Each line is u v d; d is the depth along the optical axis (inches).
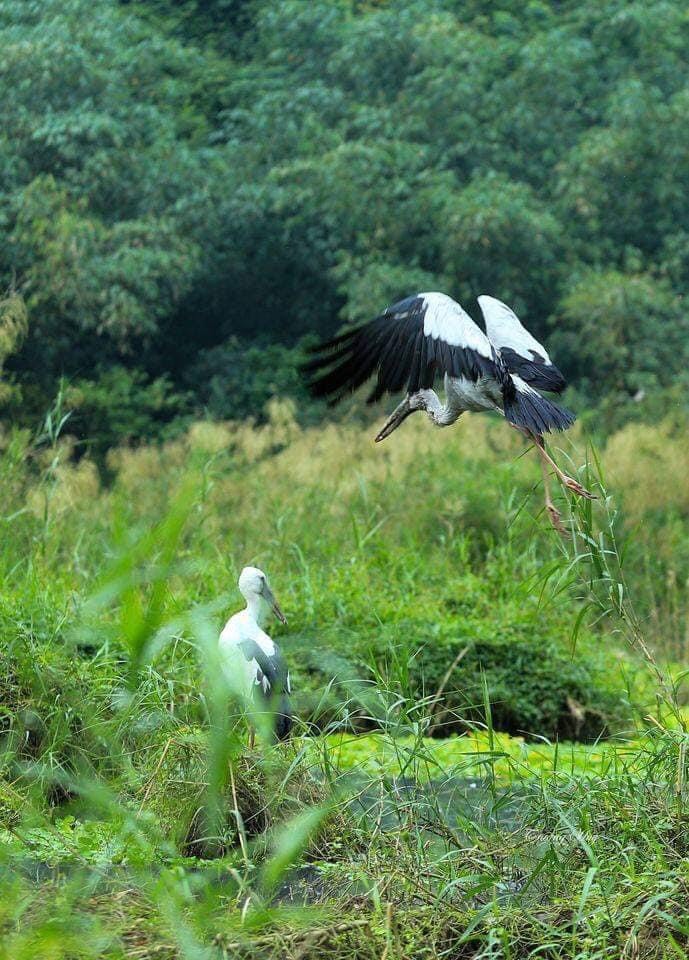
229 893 248.8
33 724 344.2
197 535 585.9
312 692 433.1
